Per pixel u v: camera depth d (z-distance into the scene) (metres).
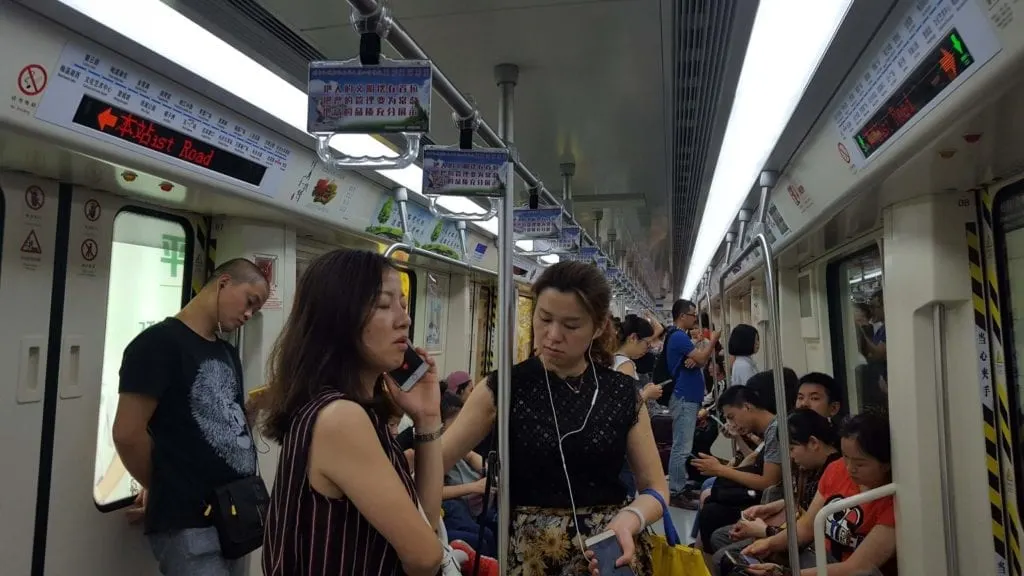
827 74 1.69
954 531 1.96
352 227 3.47
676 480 5.20
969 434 1.96
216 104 2.19
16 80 1.54
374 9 1.33
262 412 1.24
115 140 1.88
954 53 1.24
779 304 4.42
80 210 2.22
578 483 1.56
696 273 12.23
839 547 2.51
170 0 1.98
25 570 2.01
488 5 2.47
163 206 2.66
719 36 2.28
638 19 2.54
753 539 3.02
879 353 3.11
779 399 2.03
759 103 2.30
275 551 1.09
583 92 3.34
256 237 2.98
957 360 1.99
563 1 2.43
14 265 1.98
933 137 1.47
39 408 2.07
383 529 1.05
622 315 11.10
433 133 3.95
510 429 1.62
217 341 2.32
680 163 4.49
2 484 1.94
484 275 6.15
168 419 2.09
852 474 2.29
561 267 1.62
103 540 2.32
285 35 2.59
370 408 1.16
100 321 2.30
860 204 2.21
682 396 5.20
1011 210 1.82
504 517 1.54
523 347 7.68
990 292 1.92
